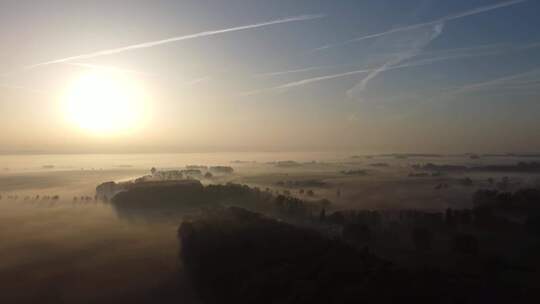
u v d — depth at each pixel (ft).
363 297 209.56
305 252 287.69
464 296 214.07
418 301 205.77
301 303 214.90
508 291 222.89
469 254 307.37
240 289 254.47
